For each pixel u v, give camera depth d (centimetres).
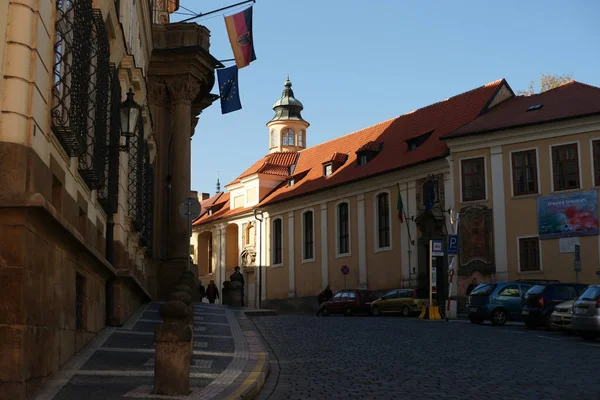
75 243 1095
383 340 1842
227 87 3531
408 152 4812
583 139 3806
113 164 1638
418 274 4459
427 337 1942
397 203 4672
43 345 934
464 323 2877
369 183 4956
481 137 4112
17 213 835
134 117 1527
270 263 6147
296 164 6612
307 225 5725
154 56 3400
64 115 1034
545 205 3878
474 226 4097
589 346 1738
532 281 2894
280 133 8575
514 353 1551
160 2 3934
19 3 884
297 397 995
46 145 970
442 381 1141
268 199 6325
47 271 955
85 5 1137
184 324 924
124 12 1989
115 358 1204
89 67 1182
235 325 2103
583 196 3775
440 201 4316
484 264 4041
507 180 4009
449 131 4597
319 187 5500
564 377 1186
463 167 4181
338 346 1688
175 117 3416
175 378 909
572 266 3772
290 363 1371
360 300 4241
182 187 3375
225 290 3400
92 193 1432
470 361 1405
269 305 6072
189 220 2550
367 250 4966
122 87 1908
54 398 862
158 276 3322
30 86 891
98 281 1487
